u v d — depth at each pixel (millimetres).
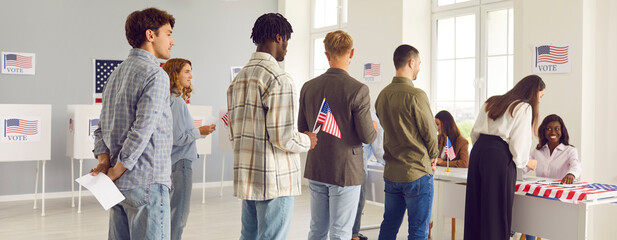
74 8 7699
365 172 4812
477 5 6418
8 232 5391
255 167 2496
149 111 2277
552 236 3625
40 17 7477
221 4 8883
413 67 3529
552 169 4285
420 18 6965
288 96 2455
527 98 3617
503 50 6152
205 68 8773
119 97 2352
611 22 4754
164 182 2402
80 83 7758
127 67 2381
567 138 4316
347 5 8023
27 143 6090
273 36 2592
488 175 3562
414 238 3432
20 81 7371
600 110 4816
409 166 3410
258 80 2486
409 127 3406
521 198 3820
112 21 7969
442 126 5285
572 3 4789
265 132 2492
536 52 5051
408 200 3457
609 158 4762
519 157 3521
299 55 9203
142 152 2324
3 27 7246
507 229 3543
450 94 6773
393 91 3479
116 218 2504
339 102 3117
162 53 2482
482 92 6348
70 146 6590
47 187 7582
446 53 6840
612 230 4777
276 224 2535
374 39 7273
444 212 4414
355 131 3150
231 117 2678
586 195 3400
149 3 8281
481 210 3598
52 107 7586
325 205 3273
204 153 7328
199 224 5859
